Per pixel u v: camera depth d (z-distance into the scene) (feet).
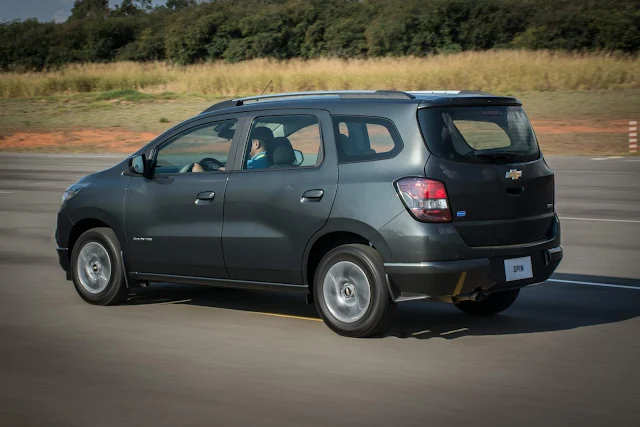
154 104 157.79
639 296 29.68
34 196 63.67
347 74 152.97
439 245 22.66
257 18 242.99
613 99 129.80
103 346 23.57
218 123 27.20
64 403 18.80
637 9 204.64
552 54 169.37
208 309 28.19
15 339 24.41
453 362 21.72
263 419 17.67
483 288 23.56
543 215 24.93
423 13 220.02
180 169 28.22
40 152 109.40
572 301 28.96
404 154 23.29
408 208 22.86
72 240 29.91
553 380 20.16
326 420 17.57
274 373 20.89
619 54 175.73
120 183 28.53
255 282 26.00
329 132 24.68
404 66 156.46
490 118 24.25
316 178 24.54
